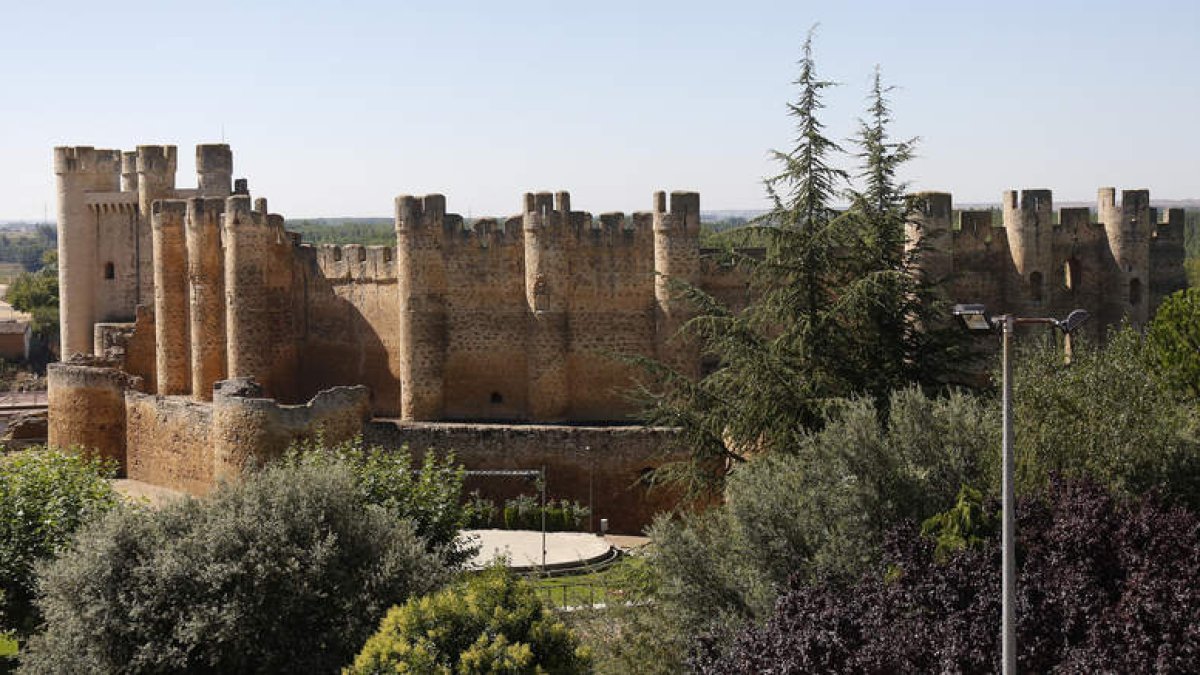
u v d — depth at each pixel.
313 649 46.34
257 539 47.06
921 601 36.81
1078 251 85.06
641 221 86.69
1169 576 36.78
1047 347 53.47
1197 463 46.53
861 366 59.47
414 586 47.09
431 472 58.91
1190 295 63.88
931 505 43.91
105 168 114.19
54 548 54.38
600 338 87.25
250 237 92.50
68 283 113.62
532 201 86.81
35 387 153.88
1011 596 31.02
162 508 50.84
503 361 88.88
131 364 103.06
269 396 93.69
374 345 94.44
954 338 60.91
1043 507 40.94
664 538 45.16
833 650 35.69
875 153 64.44
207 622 45.31
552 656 41.41
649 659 43.09
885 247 62.62
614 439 79.94
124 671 46.28
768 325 77.12
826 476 44.78
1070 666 33.72
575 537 75.69
